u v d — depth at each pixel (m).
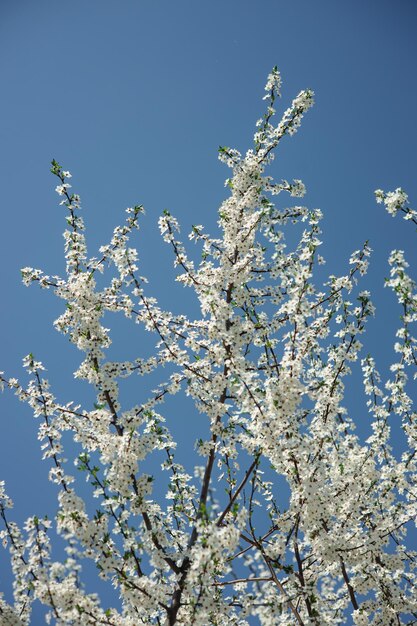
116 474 8.43
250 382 8.16
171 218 9.88
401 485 10.02
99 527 7.98
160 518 9.16
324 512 8.86
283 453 8.30
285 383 8.17
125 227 10.29
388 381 9.23
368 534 9.18
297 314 8.30
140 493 8.51
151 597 7.82
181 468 9.63
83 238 10.20
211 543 6.99
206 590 7.61
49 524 7.84
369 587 9.64
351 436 10.27
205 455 8.88
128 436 8.53
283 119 10.65
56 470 8.27
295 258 9.80
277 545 8.75
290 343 8.55
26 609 8.46
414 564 10.11
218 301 8.88
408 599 9.80
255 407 8.35
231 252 10.20
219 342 9.15
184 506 9.77
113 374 9.38
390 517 10.05
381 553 9.77
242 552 8.43
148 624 8.46
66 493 7.92
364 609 9.62
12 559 7.91
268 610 7.85
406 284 7.87
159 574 8.45
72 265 10.13
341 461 10.06
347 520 9.37
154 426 8.97
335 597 10.64
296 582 8.32
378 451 10.10
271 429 8.18
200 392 8.96
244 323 9.38
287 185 10.53
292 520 9.05
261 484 9.90
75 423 8.88
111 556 7.89
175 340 9.41
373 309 9.26
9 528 8.20
